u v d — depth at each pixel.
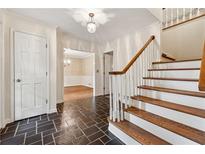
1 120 2.20
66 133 2.04
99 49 5.50
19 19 2.62
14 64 2.54
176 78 2.23
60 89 4.20
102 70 5.64
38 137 1.91
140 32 3.68
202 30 3.22
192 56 3.41
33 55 2.83
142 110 2.10
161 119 1.70
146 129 1.75
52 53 3.20
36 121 2.57
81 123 2.46
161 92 2.08
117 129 1.91
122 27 3.55
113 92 2.08
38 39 2.91
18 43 2.59
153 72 2.71
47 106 3.07
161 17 3.09
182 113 1.54
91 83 8.87
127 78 2.26
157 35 3.17
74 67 9.67
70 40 4.48
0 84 2.18
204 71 0.69
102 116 2.86
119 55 4.56
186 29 3.53
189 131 1.36
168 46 3.93
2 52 2.21
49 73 3.12
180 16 3.43
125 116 2.16
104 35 4.29
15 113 2.56
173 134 1.40
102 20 3.07
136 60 2.48
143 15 2.81
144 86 2.49
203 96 1.52
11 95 2.49
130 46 4.08
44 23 3.04
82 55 8.48
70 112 3.16
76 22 3.12
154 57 3.04
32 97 2.82
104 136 1.95
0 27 2.19
